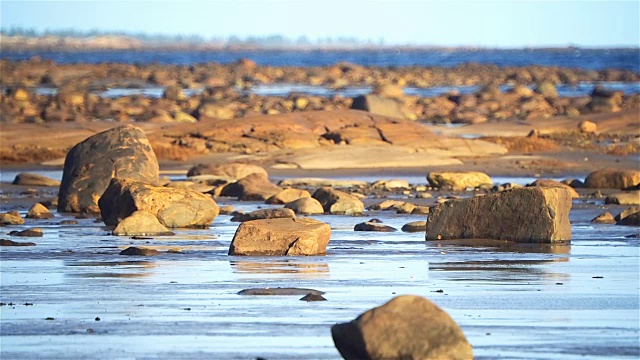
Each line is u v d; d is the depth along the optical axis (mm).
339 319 40125
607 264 54500
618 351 35031
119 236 68188
